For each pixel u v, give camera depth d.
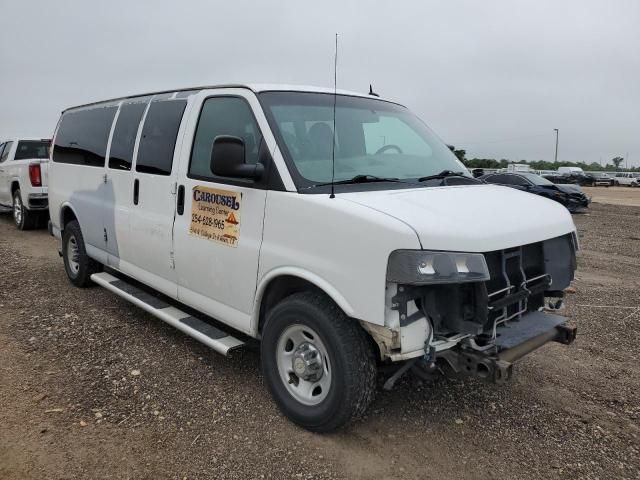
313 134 3.78
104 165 5.57
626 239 12.77
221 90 4.12
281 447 3.32
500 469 3.17
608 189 47.78
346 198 3.22
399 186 3.63
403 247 2.84
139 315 5.61
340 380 3.18
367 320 2.97
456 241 2.89
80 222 6.16
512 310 3.43
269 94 3.83
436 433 3.53
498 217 3.27
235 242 3.78
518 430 3.60
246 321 3.81
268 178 3.54
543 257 3.57
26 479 2.96
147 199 4.77
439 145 4.69
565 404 3.98
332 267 3.13
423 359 3.13
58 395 3.88
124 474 3.04
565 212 3.85
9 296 6.21
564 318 3.65
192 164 4.25
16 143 11.95
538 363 4.71
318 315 3.25
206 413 3.69
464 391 4.11
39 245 9.67
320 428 3.38
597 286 7.57
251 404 3.82
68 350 4.66
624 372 4.58
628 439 3.54
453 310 3.01
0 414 3.59
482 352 3.08
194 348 4.76
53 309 5.75
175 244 4.40
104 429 3.47
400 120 4.59
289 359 3.60
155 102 4.93
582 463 3.26
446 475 3.10
